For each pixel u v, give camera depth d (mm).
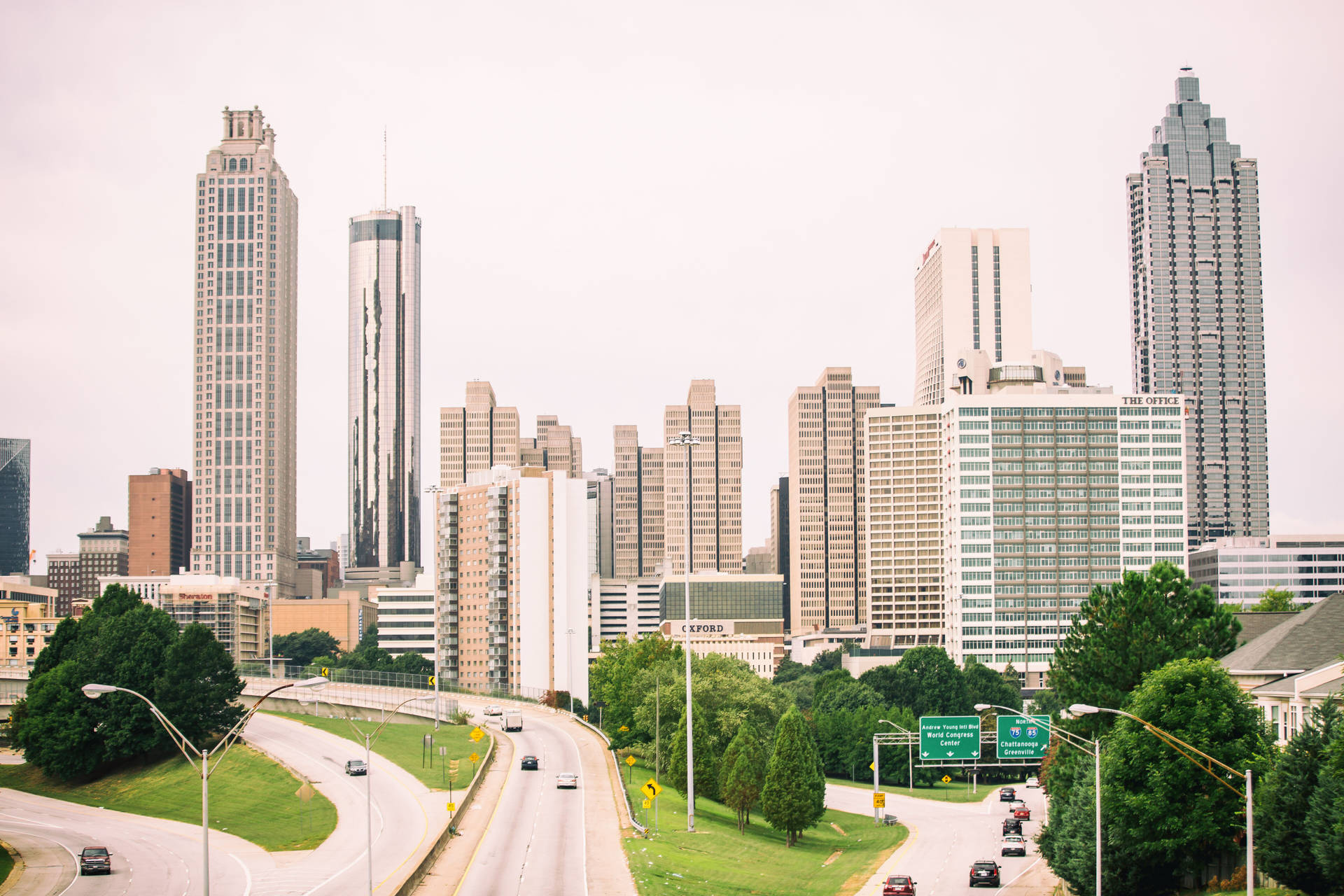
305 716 186250
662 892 82438
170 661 152625
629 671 180000
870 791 185750
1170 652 96062
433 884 85125
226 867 99562
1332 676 91812
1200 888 82625
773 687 172875
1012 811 148000
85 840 116938
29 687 170125
